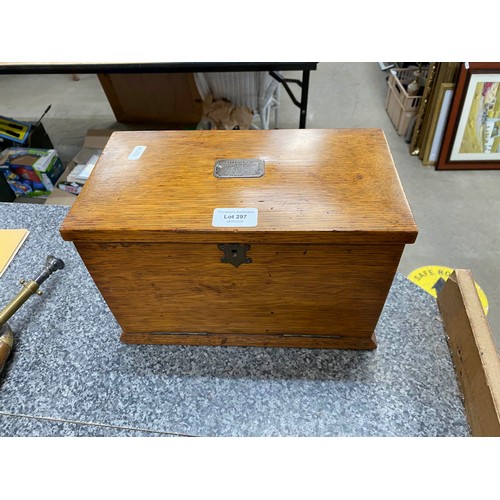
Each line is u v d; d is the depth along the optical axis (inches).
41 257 32.7
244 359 25.9
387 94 90.3
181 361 25.9
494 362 21.5
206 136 25.7
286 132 25.7
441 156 71.4
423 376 24.6
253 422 22.9
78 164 67.7
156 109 87.7
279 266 21.1
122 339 26.9
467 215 65.9
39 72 46.8
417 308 28.3
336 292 22.5
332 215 19.7
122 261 21.5
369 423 22.6
